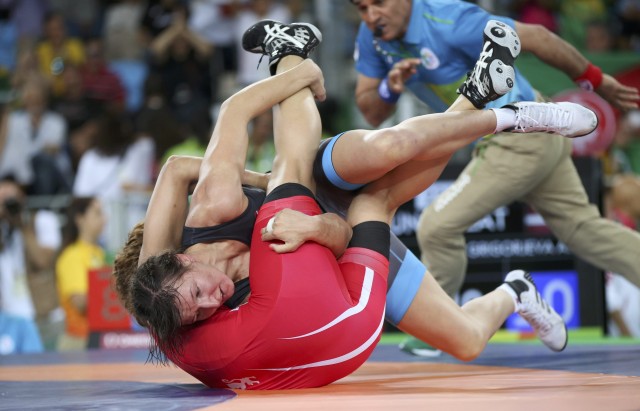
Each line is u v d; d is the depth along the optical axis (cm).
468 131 695
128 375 916
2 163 2081
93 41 2344
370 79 1025
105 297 1412
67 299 1514
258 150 1842
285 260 643
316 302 638
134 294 659
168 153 1956
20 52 2403
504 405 558
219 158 700
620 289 1459
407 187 712
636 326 1458
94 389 766
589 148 1537
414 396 620
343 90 2223
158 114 1975
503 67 703
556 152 963
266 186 756
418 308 765
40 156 2008
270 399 618
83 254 1526
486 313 827
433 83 961
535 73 1517
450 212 979
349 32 2295
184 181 729
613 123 1526
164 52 2238
